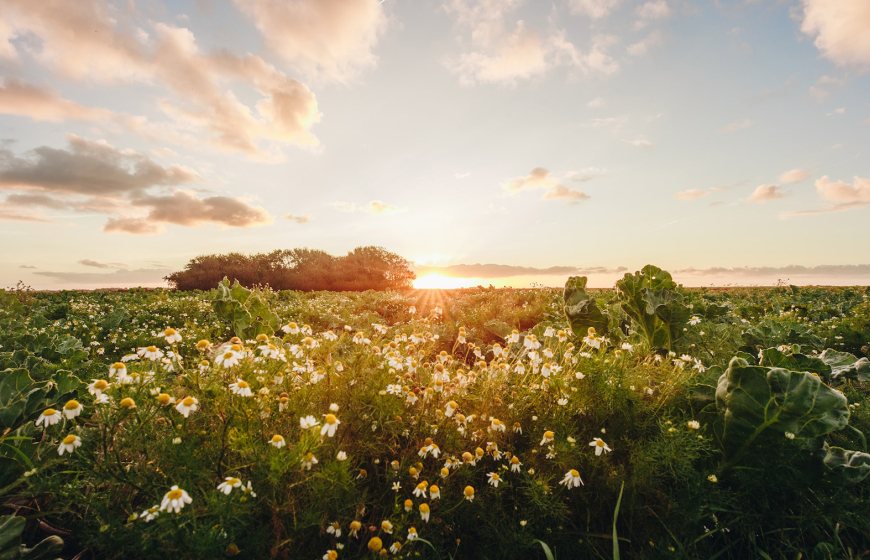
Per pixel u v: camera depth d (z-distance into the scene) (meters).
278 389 2.42
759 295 14.31
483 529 2.11
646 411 2.66
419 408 2.63
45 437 2.22
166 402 1.93
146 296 16.81
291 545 1.81
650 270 4.32
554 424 2.54
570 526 2.21
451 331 6.77
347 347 3.56
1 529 1.80
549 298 10.20
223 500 1.68
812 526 2.13
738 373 2.38
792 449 2.23
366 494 2.02
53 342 5.08
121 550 1.64
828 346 4.98
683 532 2.10
